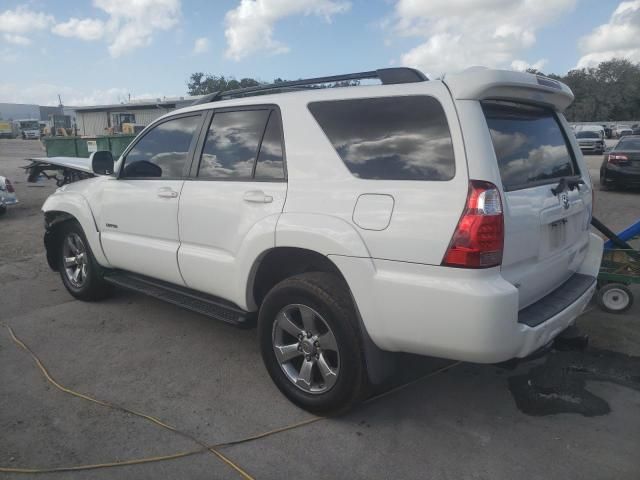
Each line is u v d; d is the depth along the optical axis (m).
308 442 2.85
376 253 2.65
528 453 2.73
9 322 4.61
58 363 3.81
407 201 2.59
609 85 75.12
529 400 3.25
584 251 3.55
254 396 3.33
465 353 2.48
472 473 2.59
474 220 2.40
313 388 3.07
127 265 4.39
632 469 2.60
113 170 4.37
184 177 3.78
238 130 3.50
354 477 2.57
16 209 11.20
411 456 2.72
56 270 5.50
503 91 2.69
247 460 2.71
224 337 4.27
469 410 3.15
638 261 4.60
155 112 32.44
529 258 2.75
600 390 3.36
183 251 3.75
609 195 12.63
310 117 3.08
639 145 13.23
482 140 2.51
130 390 3.42
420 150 2.63
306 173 3.02
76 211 4.74
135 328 4.46
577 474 2.57
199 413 3.14
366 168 2.79
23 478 2.58
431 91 2.65
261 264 3.29
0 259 6.91
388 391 3.37
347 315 2.80
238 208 3.32
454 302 2.44
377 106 2.83
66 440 2.88
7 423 3.04
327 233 2.80
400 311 2.60
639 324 4.41
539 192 2.85
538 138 3.14
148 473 2.61
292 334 3.11
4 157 28.31
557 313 2.78
